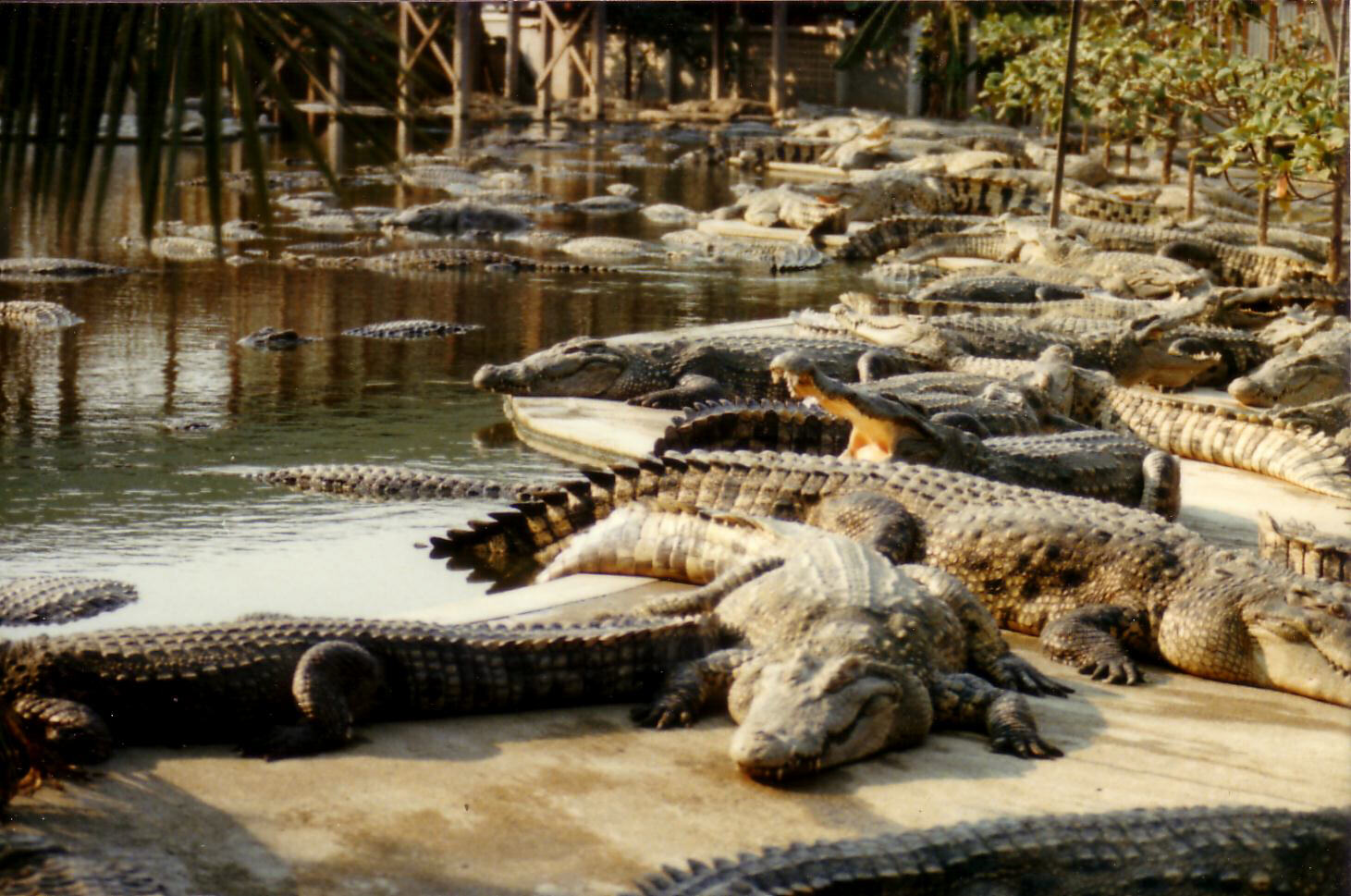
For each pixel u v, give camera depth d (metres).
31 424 9.48
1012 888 3.06
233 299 15.09
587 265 18.30
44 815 3.57
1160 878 3.09
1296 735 4.45
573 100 47.00
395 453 9.01
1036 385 9.09
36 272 16.05
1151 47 17.89
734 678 4.51
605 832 3.61
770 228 22.52
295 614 5.91
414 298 15.48
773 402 8.27
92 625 5.73
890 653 4.37
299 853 3.45
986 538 5.57
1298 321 12.05
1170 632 5.12
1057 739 4.37
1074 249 17.48
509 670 4.41
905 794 3.89
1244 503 7.64
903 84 44.00
